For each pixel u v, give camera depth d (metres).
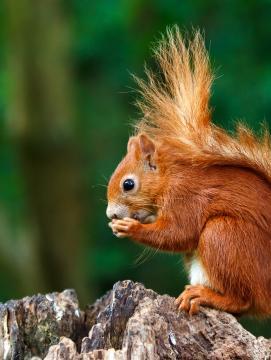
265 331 13.65
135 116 17.48
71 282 16.52
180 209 7.80
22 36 16.53
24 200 16.80
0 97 17.62
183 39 8.58
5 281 16.45
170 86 8.29
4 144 18.00
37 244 16.56
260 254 7.63
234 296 7.64
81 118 17.73
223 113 16.03
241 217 7.68
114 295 7.23
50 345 7.40
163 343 6.91
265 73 16.30
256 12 17.08
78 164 16.56
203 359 7.02
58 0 16.88
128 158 8.20
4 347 7.31
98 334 7.08
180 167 7.91
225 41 16.91
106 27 17.88
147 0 17.52
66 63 16.69
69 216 16.58
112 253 16.80
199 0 17.33
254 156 7.82
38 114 16.25
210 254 7.64
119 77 17.81
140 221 8.16
